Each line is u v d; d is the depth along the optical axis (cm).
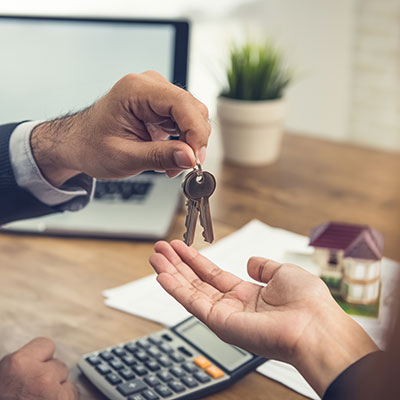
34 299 82
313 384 54
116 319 78
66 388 64
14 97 113
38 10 232
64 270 90
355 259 79
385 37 231
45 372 65
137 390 62
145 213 103
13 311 79
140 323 77
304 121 261
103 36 112
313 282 61
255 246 97
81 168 76
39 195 83
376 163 133
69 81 113
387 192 118
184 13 244
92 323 77
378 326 77
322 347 55
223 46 242
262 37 246
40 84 113
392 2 224
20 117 114
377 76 239
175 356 67
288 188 120
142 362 66
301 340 56
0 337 74
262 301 63
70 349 72
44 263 92
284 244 98
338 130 255
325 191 119
